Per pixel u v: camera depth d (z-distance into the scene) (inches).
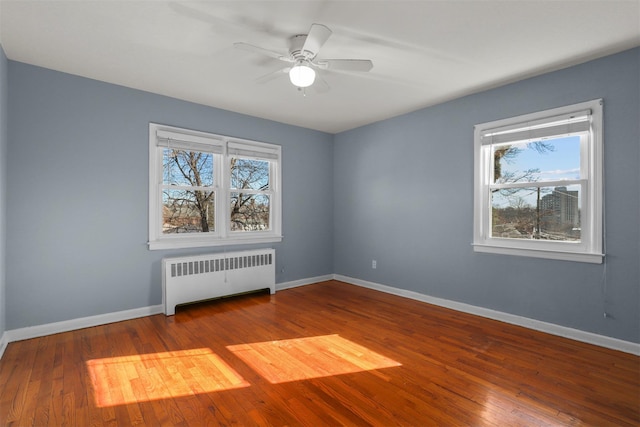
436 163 151.7
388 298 162.9
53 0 75.7
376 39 93.7
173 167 144.9
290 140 185.2
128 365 92.0
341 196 202.1
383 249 176.9
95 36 92.5
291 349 103.2
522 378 85.1
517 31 89.0
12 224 106.7
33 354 98.1
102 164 124.3
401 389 80.4
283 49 100.3
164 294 136.8
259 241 170.4
